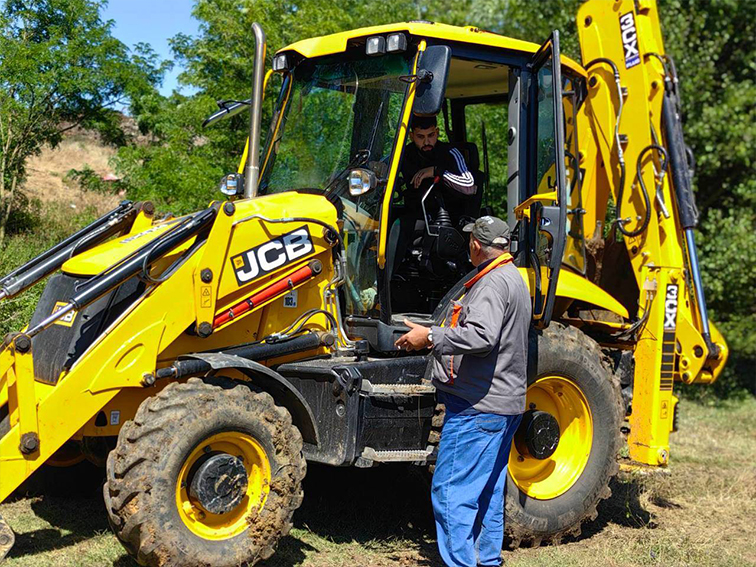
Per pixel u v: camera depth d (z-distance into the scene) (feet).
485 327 13.32
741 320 37.35
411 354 16.01
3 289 14.33
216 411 13.30
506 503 16.26
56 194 32.68
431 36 15.42
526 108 16.88
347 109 16.16
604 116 19.72
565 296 17.10
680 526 18.78
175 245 14.07
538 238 15.98
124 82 26.61
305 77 16.99
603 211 20.38
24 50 24.29
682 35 36.14
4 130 26.27
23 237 26.66
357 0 31.50
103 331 13.65
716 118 35.81
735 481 22.44
